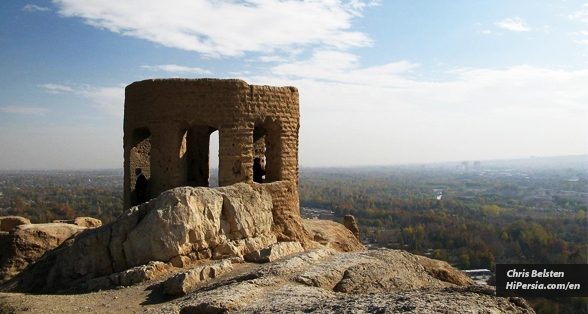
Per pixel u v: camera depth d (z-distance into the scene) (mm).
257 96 22281
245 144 21953
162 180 22109
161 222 17359
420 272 16875
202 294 13016
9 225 29188
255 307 11180
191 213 17844
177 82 21797
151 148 22469
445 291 11219
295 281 13719
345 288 13570
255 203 20656
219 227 18781
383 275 15078
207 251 18109
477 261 60750
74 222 29094
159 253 17109
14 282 18828
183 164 22891
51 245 24562
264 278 13758
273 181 23281
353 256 16812
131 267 17156
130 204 24250
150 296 14461
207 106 21672
